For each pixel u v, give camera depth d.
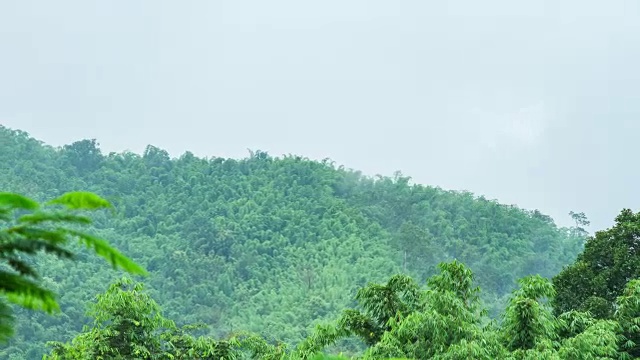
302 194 197.00
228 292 157.25
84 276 134.75
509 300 21.70
